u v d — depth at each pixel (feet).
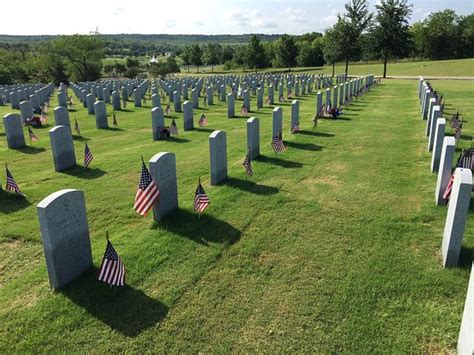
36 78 246.68
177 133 57.06
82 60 256.93
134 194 33.78
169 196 28.35
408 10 172.04
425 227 26.50
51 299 19.65
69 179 38.14
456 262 21.63
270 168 39.22
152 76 258.37
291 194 32.48
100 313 18.75
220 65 407.85
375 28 174.50
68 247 20.44
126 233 26.48
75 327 17.95
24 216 29.68
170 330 17.78
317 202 30.86
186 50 334.65
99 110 64.18
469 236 24.58
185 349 16.79
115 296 19.88
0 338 17.44
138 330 17.78
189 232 26.09
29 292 20.51
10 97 103.45
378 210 29.25
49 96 122.62
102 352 16.65
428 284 20.43
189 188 34.50
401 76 189.37
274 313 18.70
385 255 23.20
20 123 51.21
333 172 37.93
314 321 18.13
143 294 20.06
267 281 21.06
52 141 39.63
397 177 36.22
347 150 45.62
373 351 16.43
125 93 101.45
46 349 16.81
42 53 262.06
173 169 28.35
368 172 37.78
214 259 23.08
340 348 16.65
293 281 20.99
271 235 25.76
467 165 32.94
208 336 17.46
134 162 43.29
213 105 91.35
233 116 72.90
